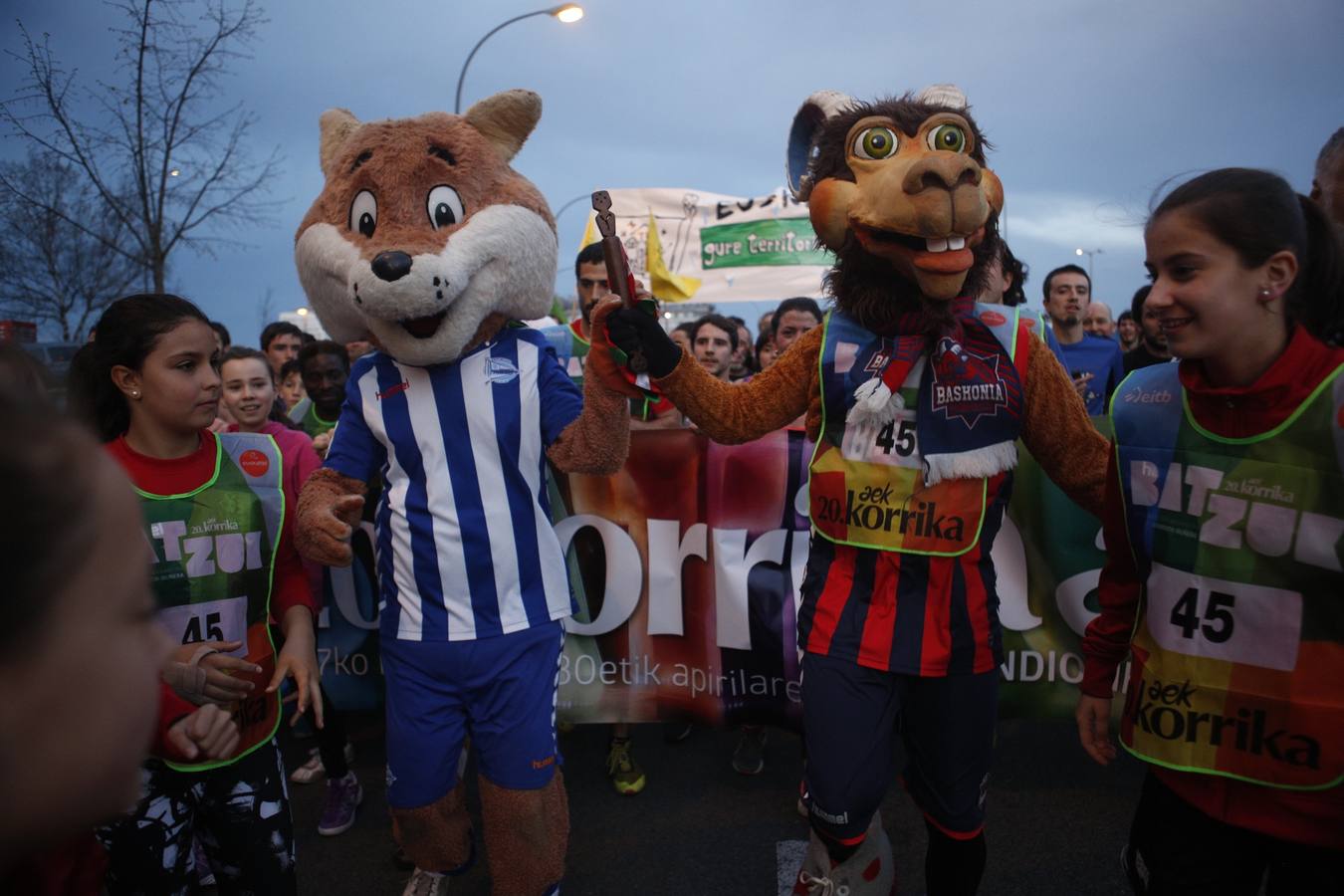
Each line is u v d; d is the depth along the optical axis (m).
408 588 2.33
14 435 0.54
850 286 2.13
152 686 0.62
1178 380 1.64
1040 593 3.14
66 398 0.75
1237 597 1.53
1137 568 1.71
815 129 2.38
